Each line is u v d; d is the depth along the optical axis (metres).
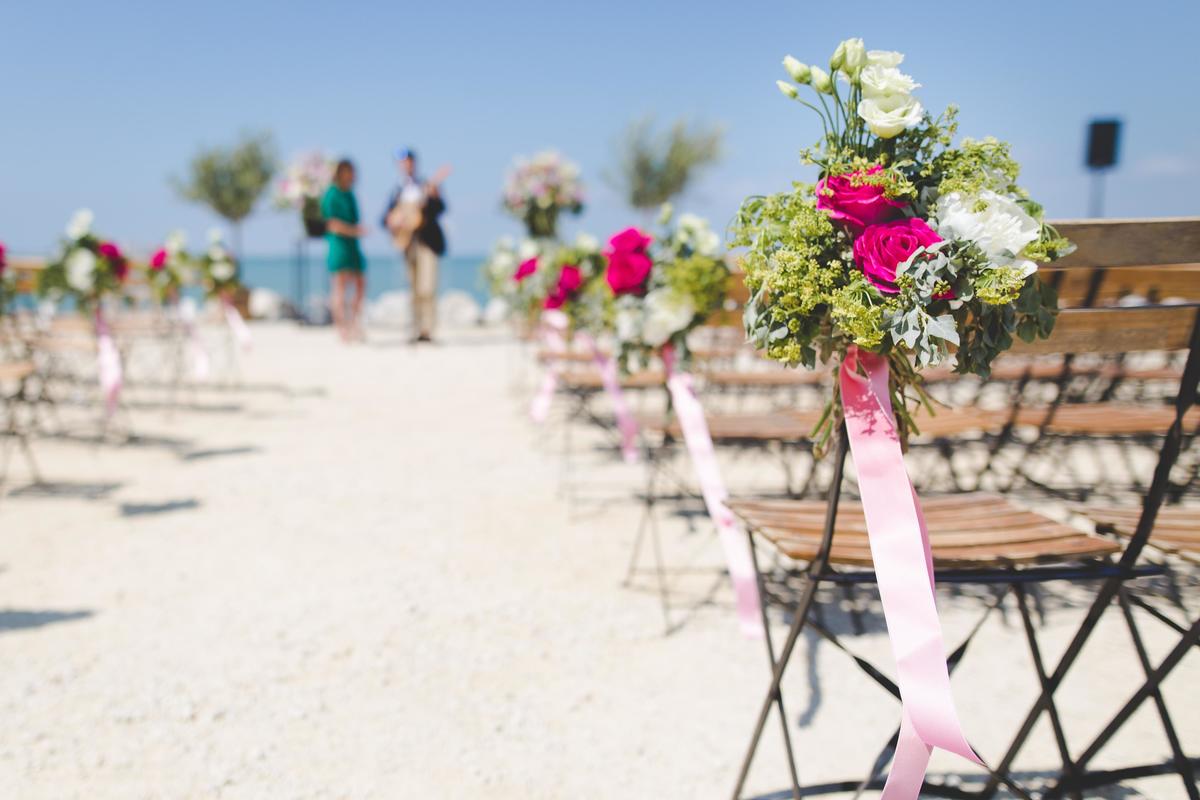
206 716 2.41
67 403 7.32
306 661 2.73
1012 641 2.80
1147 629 2.84
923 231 1.42
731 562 2.87
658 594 3.25
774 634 2.89
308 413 7.05
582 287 4.80
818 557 1.71
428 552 3.72
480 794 2.06
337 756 2.22
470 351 11.77
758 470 5.04
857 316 1.40
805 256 1.49
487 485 4.81
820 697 2.49
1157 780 2.05
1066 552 1.74
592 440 6.00
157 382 8.63
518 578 3.42
